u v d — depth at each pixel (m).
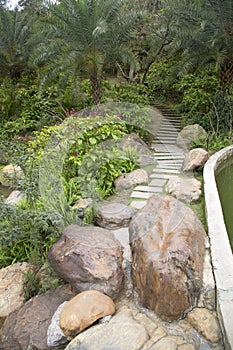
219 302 1.81
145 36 9.91
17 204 3.12
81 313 1.89
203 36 6.27
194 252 2.11
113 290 2.08
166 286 1.89
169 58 9.70
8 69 9.21
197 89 7.98
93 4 5.80
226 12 5.77
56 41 6.34
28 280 2.44
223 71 6.86
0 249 2.79
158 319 1.95
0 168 5.13
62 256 2.25
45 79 6.59
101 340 1.75
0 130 6.91
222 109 6.76
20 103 7.84
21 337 1.99
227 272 2.03
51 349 1.89
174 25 7.12
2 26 8.45
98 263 2.16
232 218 3.28
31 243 2.73
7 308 2.26
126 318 1.89
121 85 8.12
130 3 7.22
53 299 2.22
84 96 7.25
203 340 1.79
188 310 1.94
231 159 5.35
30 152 3.76
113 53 6.50
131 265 2.26
